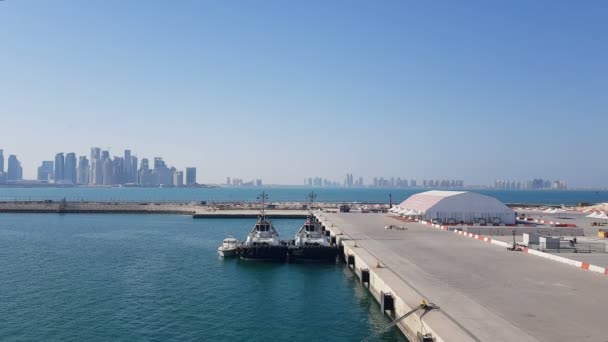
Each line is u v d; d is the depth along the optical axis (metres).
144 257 75.75
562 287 39.38
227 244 77.88
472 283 41.00
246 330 39.12
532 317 30.61
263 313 43.94
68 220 152.00
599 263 51.16
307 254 70.75
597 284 40.59
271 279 59.12
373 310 44.59
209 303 47.47
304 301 48.28
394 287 39.47
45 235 107.44
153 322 41.19
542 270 47.19
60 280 57.50
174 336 37.72
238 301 48.28
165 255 78.00
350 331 38.66
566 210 159.88
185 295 50.62
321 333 38.28
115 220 153.75
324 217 127.31
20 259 73.00
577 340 26.38
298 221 153.88
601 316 30.84
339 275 61.78
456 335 26.98
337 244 76.31
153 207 191.75
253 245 72.50
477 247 64.88
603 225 101.81
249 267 67.31
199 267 67.12
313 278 59.78
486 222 103.06
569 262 50.97
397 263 51.47
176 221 151.62
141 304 46.78
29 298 48.78
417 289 38.62
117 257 75.56
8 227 126.81
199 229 124.56
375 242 70.69
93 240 98.19
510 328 28.36
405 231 87.56
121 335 37.91
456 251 60.88
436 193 125.50
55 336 37.66
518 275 44.47
